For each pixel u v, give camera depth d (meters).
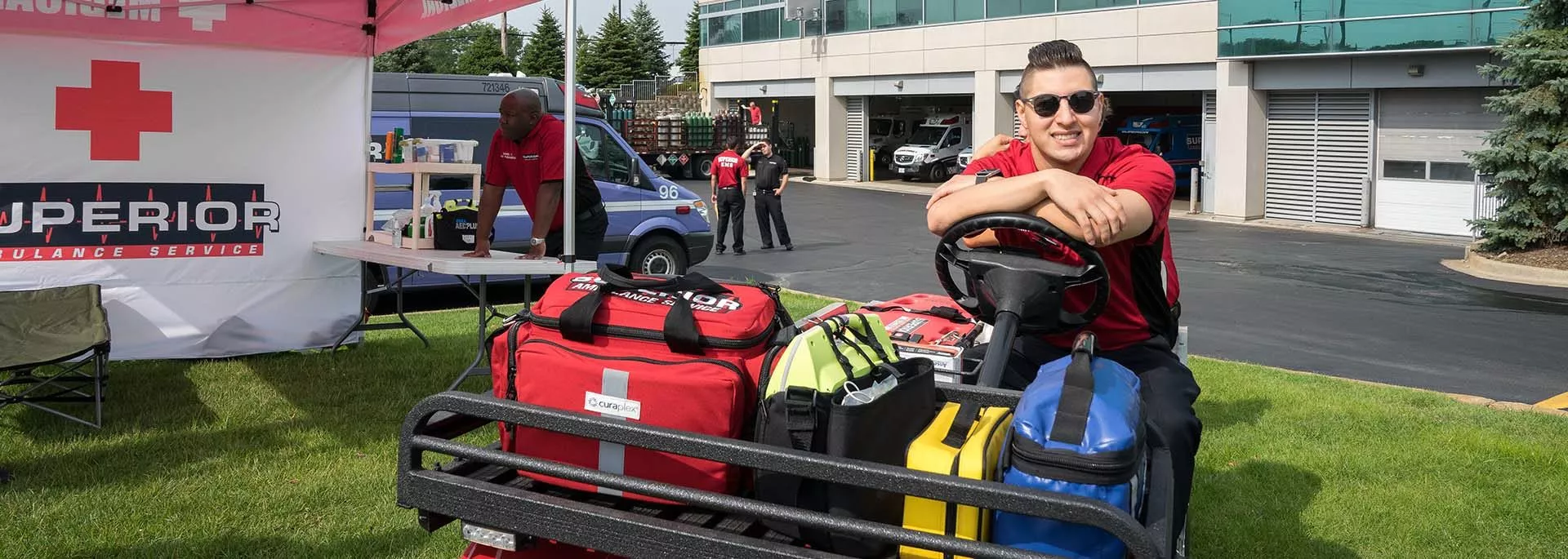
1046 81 2.67
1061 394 2.13
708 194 27.58
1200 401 6.46
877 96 36.81
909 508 2.14
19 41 6.00
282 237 6.89
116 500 4.34
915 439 2.28
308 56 6.83
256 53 6.66
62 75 6.13
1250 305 11.62
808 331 2.43
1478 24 17.80
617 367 2.45
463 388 6.39
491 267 5.48
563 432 2.31
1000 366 2.55
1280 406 6.34
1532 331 10.24
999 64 27.80
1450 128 19.25
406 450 2.47
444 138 10.55
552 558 2.56
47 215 6.18
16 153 6.07
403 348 7.54
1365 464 5.15
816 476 2.08
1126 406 2.11
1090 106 2.65
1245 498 4.68
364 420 5.64
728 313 2.51
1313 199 21.42
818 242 17.34
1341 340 9.68
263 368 6.74
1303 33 20.19
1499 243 15.55
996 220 2.55
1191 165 28.16
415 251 6.42
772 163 16.09
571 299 2.66
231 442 5.20
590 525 2.30
